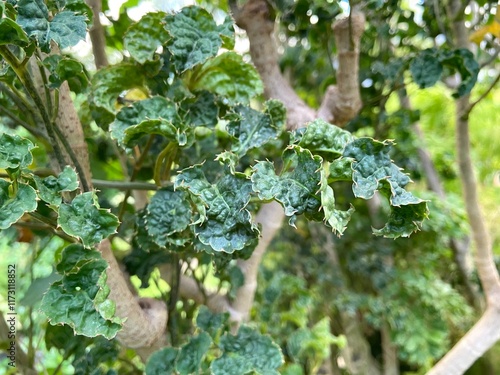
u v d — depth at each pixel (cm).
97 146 58
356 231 93
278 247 103
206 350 41
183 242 37
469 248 101
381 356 106
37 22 28
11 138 28
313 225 98
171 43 37
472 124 145
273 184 28
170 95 40
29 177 29
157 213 38
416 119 74
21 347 58
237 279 54
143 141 46
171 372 42
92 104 41
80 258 30
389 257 94
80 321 29
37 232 50
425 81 53
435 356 86
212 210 30
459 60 52
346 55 49
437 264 98
